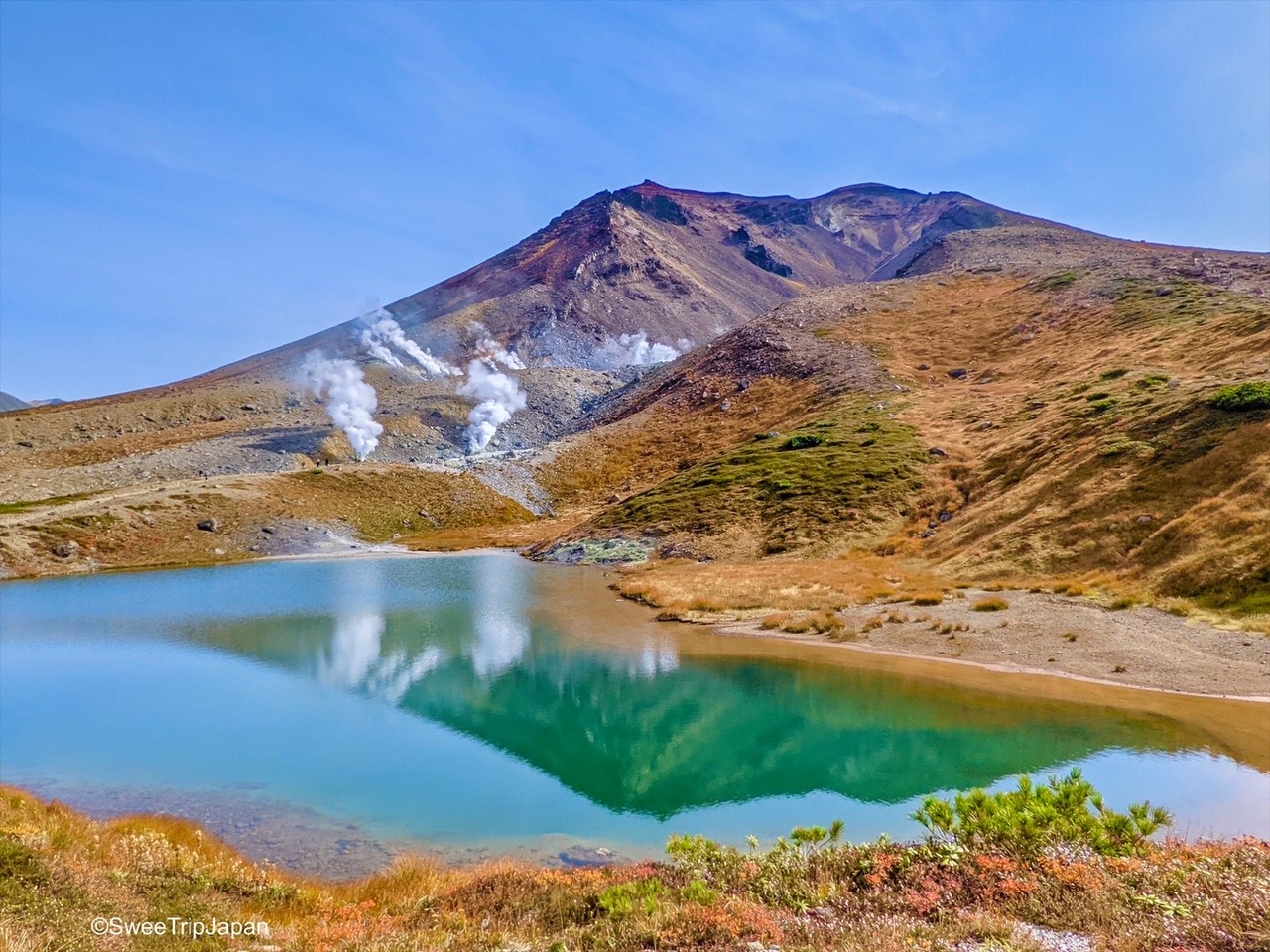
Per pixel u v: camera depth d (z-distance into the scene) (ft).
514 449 434.71
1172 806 49.24
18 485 327.06
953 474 183.42
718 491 216.54
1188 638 84.84
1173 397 150.61
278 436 411.34
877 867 31.19
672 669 94.63
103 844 39.11
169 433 469.98
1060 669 83.61
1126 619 93.61
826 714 74.59
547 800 57.47
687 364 455.63
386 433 444.96
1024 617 101.40
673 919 27.58
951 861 30.25
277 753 69.05
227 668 102.78
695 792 57.98
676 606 133.39
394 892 39.47
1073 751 61.31
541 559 224.53
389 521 302.45
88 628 133.69
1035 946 22.44
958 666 88.28
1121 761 58.59
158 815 54.24
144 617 144.46
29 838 35.50
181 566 232.73
